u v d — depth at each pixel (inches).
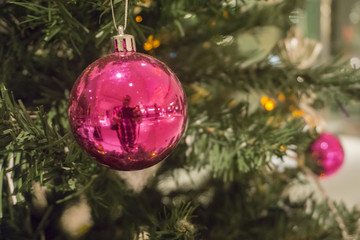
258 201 16.1
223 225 15.1
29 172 9.2
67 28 10.2
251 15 13.5
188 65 13.6
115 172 12.8
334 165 15.4
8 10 10.8
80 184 11.3
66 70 11.8
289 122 12.4
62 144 9.9
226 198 16.0
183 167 13.9
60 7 9.4
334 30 49.0
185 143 12.8
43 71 12.3
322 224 15.7
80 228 13.7
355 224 15.6
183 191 15.9
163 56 13.2
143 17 12.0
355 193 33.0
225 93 14.7
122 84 8.3
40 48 11.5
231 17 12.9
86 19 10.7
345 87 14.0
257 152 11.7
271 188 16.8
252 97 15.8
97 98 8.3
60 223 13.6
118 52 9.0
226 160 12.0
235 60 13.6
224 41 12.9
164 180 15.8
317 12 48.2
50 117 11.3
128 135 8.4
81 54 11.4
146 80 8.4
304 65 15.0
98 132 8.4
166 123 8.6
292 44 15.3
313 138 14.8
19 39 11.1
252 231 15.3
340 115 50.2
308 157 15.5
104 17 10.7
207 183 16.8
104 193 11.7
